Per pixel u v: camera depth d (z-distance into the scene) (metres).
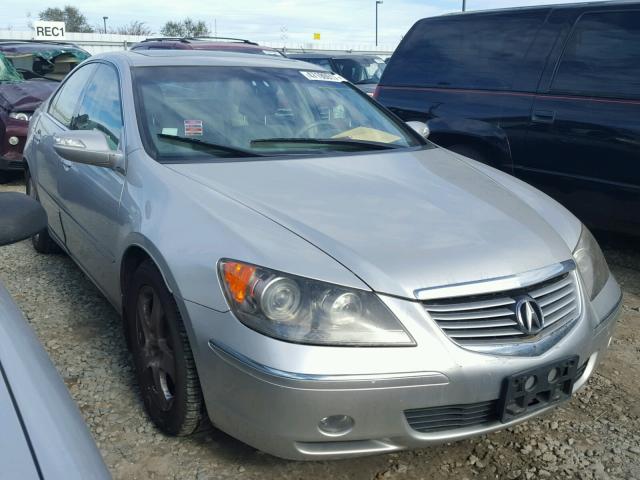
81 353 3.42
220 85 3.58
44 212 1.88
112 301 3.29
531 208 2.93
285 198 2.67
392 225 2.51
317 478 2.52
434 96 5.96
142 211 2.78
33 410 1.27
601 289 2.80
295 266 2.21
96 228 3.30
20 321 1.57
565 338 2.45
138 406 2.95
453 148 5.87
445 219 2.62
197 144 3.13
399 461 2.65
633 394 3.21
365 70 12.12
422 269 2.28
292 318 2.15
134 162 3.01
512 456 2.71
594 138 4.93
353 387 2.11
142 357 2.83
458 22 5.95
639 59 4.78
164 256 2.48
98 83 3.94
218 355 2.25
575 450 2.75
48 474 1.14
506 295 2.36
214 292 2.28
